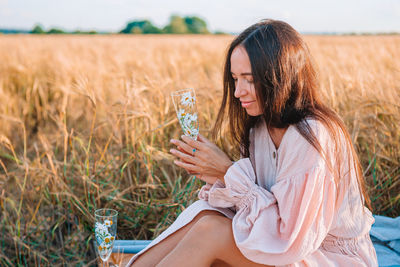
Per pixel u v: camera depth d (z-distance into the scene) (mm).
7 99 5180
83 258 2568
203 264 1431
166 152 3084
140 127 3168
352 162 1527
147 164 2852
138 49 10672
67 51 9258
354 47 9211
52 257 2559
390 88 3330
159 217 2766
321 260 1465
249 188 1542
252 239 1396
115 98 4168
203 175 1763
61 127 3104
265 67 1437
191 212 1686
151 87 3445
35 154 3906
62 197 2775
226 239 1448
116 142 3197
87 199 2650
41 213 2844
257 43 1447
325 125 1438
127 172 3004
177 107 1766
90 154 2979
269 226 1438
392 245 2033
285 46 1443
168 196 2867
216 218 1501
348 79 3656
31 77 6414
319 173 1396
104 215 1757
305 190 1395
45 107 4961
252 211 1463
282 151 1509
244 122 1746
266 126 1662
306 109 1474
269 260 1395
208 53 10211
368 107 3316
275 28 1470
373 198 2859
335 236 1520
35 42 12172
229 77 1670
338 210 1493
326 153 1422
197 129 1776
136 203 2668
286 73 1437
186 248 1434
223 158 1696
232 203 1586
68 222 2703
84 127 4172
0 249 2559
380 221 2240
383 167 3076
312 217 1391
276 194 1451
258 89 1468
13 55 8000
